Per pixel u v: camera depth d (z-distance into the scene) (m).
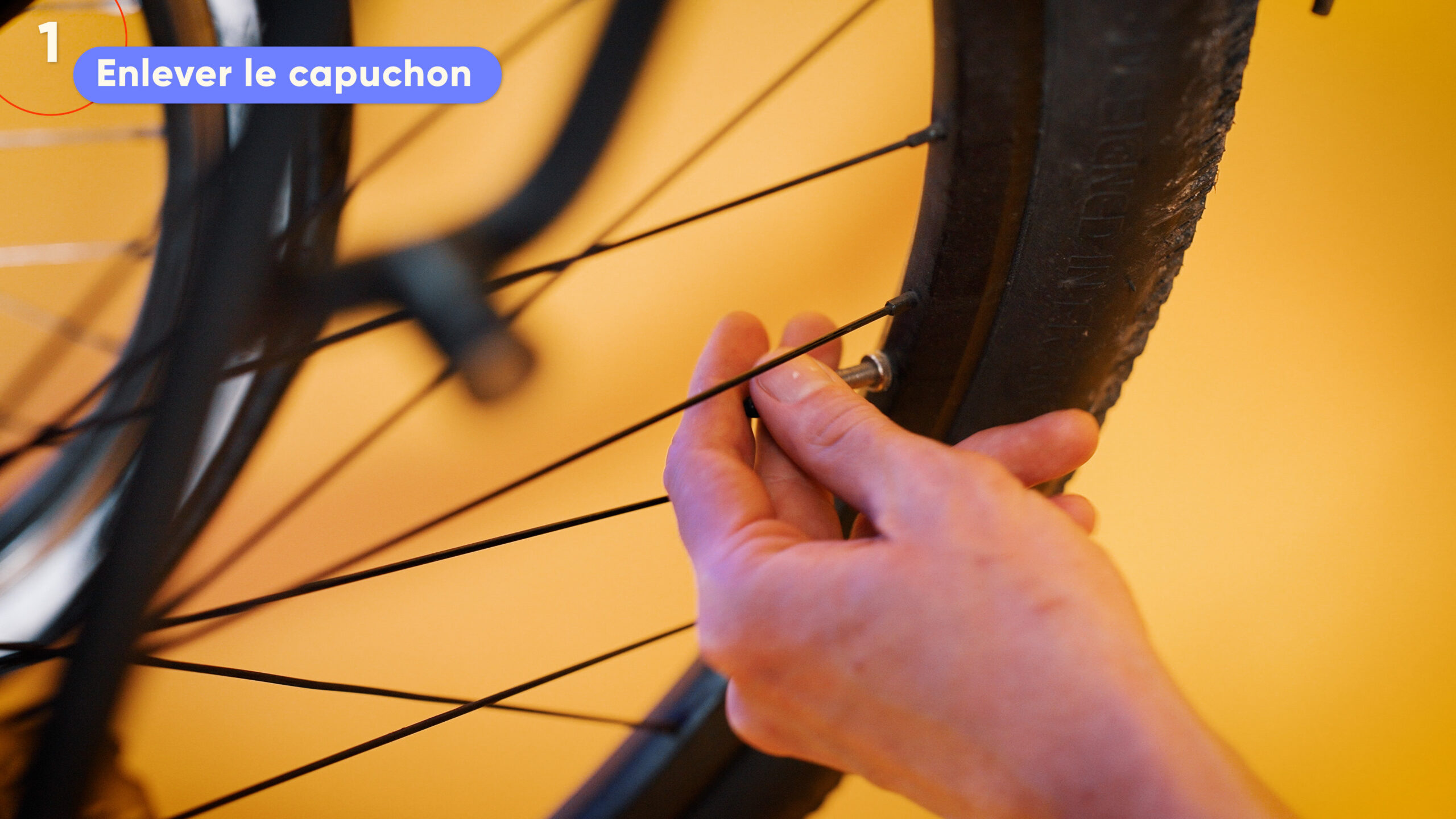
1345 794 0.70
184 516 0.58
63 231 0.78
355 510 0.76
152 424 0.47
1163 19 0.46
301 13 0.48
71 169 0.78
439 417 0.77
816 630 0.41
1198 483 0.76
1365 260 0.77
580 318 0.78
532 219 0.67
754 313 0.81
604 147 0.67
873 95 0.81
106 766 0.50
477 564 0.78
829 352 0.53
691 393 0.48
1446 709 0.71
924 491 0.41
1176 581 0.74
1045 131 0.48
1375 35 0.77
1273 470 0.76
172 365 0.47
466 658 0.76
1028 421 0.49
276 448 0.76
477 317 0.66
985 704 0.39
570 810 0.59
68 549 0.60
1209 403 0.76
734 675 0.42
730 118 0.81
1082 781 0.39
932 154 0.49
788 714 0.42
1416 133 0.77
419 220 0.69
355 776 0.72
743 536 0.42
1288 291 0.77
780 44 0.81
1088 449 0.48
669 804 0.58
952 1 0.47
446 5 0.76
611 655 0.52
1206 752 0.38
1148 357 0.77
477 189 0.74
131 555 0.47
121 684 0.47
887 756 0.41
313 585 0.46
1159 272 0.50
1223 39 0.46
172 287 0.60
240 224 0.47
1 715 0.53
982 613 0.40
